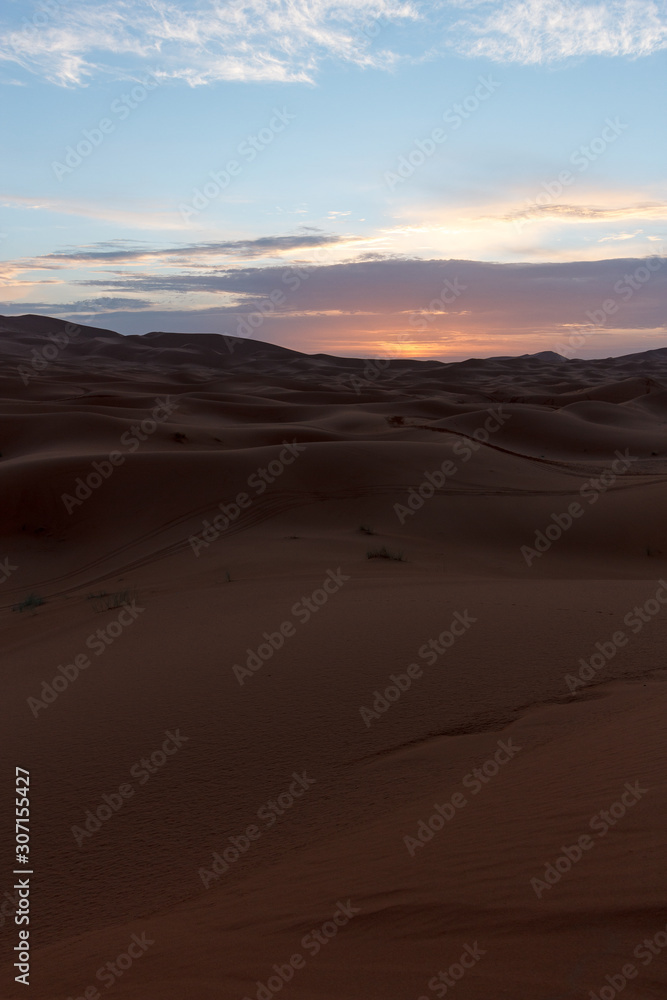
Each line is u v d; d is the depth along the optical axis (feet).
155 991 9.11
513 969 7.85
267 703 21.93
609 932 8.19
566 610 31.50
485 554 79.71
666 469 162.09
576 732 18.30
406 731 19.35
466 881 10.60
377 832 13.96
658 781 13.26
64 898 13.21
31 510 94.79
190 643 30.48
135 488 99.66
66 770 18.56
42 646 37.09
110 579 70.74
